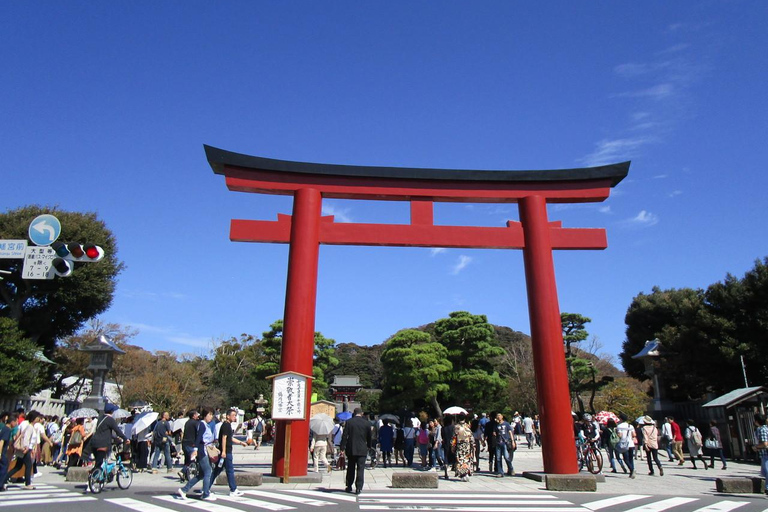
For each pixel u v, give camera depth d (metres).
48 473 15.33
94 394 24.33
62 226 30.02
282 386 12.92
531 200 15.83
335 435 18.97
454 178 15.83
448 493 11.46
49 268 12.06
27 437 11.94
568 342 41.34
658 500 10.79
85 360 39.91
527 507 9.69
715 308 26.94
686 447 24.56
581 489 12.21
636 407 39.91
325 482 13.34
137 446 16.05
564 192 16.08
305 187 15.18
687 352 26.77
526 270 15.48
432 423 17.44
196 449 10.58
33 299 29.98
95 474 11.07
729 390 26.94
